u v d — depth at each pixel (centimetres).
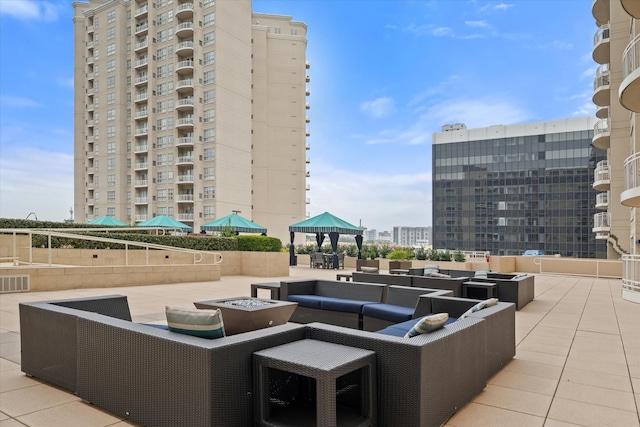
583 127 6544
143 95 5409
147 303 870
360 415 283
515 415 325
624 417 323
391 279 952
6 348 498
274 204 6047
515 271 2164
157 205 5322
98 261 1493
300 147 6209
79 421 302
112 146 5572
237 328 476
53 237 1430
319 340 320
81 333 341
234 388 264
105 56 5662
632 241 1845
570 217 6588
